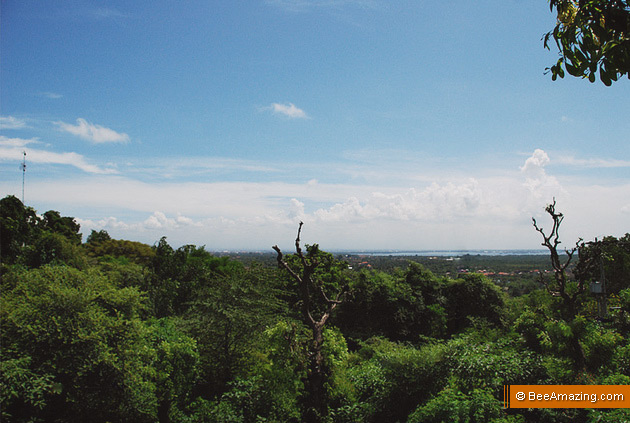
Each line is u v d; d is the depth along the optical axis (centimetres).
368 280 2862
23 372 756
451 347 1021
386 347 1867
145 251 4800
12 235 2648
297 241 1016
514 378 920
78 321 887
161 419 1082
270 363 1170
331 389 1005
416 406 916
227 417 931
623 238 1861
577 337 1010
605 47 253
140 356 1032
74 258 2538
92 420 884
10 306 893
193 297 2523
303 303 1064
